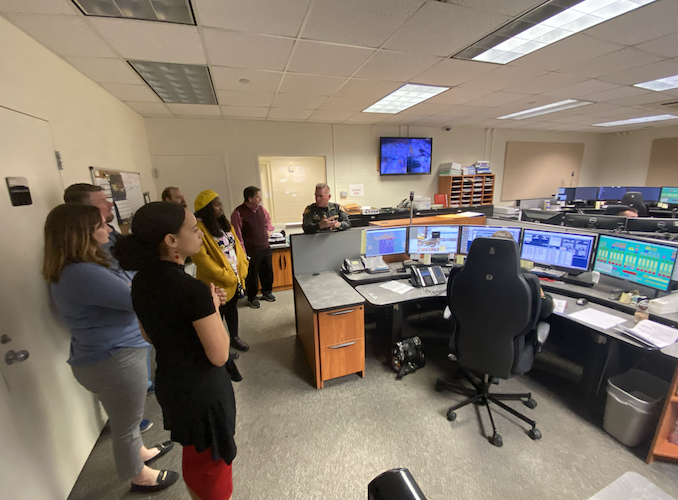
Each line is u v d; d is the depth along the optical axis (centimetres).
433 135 517
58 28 159
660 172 607
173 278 86
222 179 403
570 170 660
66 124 192
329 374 207
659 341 141
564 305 186
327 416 183
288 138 427
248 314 330
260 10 156
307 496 136
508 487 137
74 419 147
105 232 125
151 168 371
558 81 289
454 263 263
